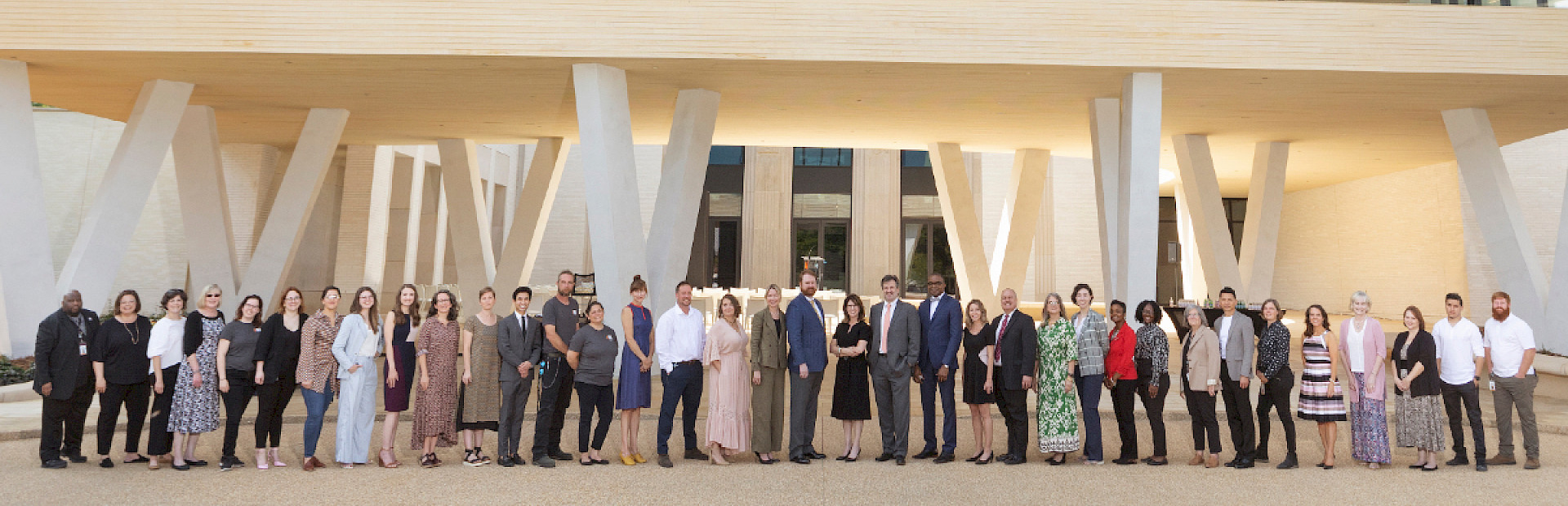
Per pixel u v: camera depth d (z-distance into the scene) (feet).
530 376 21.25
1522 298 38.47
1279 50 33.19
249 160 55.77
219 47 31.40
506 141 55.52
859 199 82.02
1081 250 79.51
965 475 20.24
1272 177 51.11
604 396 21.52
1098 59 33.17
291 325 20.65
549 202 55.88
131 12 31.19
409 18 31.91
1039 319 63.77
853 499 17.72
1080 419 27.37
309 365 20.07
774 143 55.52
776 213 81.92
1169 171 67.67
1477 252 59.36
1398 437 21.58
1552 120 42.14
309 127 43.34
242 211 55.26
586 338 21.16
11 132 32.30
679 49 32.50
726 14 32.65
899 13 32.96
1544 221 62.08
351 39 31.73
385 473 19.94
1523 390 21.38
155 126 35.91
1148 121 34.19
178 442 19.88
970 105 41.57
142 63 33.12
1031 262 79.20
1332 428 21.36
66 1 31.09
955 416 21.93
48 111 60.13
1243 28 33.22
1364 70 33.27
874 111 43.37
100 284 34.60
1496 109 40.06
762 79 36.27
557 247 79.87
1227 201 85.10
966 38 32.99
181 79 36.09
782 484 19.10
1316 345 21.53
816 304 22.03
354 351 20.71
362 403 20.86
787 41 32.76
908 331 21.68
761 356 21.38
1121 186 35.73
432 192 71.82
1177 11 33.22
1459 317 21.77
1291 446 21.45
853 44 32.83
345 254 59.72
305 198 43.57
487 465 20.94
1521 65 33.14
